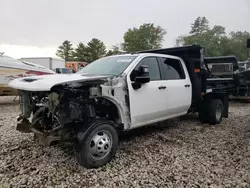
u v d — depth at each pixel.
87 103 3.37
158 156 3.67
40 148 3.97
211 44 43.69
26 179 2.91
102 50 60.34
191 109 5.83
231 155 3.69
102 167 3.27
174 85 4.70
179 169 3.20
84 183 2.83
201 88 5.58
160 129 5.39
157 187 2.73
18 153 3.76
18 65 8.92
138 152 3.85
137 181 2.87
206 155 3.71
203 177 2.96
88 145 3.12
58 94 3.13
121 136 4.76
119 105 3.57
